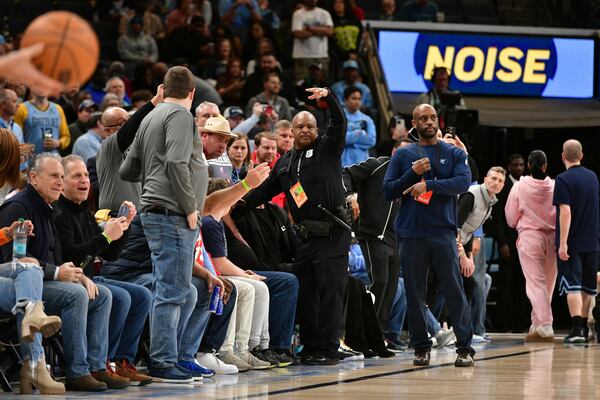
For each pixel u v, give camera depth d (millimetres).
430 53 32812
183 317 12438
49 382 10922
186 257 11938
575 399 10406
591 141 33031
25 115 19594
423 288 14555
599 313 20422
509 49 33406
